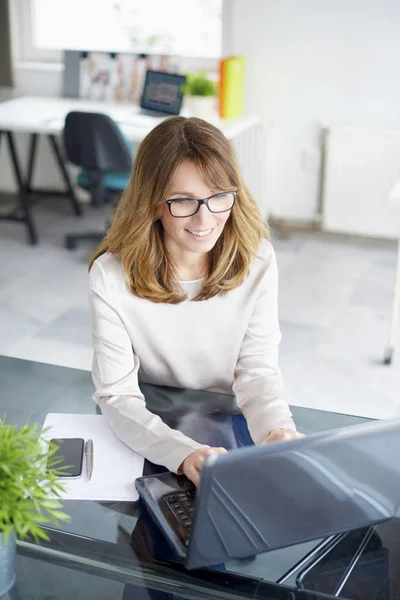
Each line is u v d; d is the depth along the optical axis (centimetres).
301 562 107
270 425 133
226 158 131
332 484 104
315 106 437
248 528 101
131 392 142
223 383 160
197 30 462
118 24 475
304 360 309
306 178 454
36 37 493
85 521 114
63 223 471
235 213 140
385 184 427
